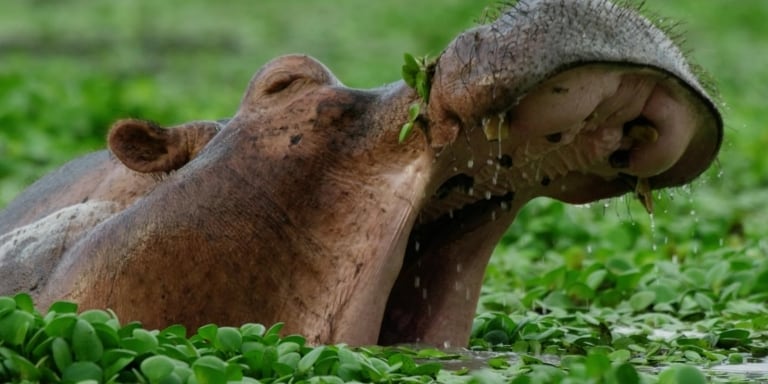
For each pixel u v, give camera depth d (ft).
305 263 36.94
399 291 39.75
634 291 53.88
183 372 31.22
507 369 34.99
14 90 106.63
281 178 37.37
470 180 37.60
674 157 36.60
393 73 144.77
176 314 37.19
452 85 35.09
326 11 204.85
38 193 43.39
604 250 63.93
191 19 198.70
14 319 32.17
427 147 36.35
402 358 34.06
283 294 36.94
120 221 38.37
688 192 40.01
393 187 36.70
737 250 61.87
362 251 36.58
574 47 34.27
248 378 31.83
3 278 40.47
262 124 38.11
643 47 35.06
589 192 38.75
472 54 34.99
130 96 111.24
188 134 40.14
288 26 193.06
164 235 37.45
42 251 40.37
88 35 182.39
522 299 52.34
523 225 71.56
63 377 31.19
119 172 41.68
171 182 38.17
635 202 75.51
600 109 35.55
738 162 95.30
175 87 136.77
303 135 37.60
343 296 36.50
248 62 163.12
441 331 39.29
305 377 32.83
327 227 37.01
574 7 34.83
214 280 37.09
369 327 36.60
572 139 35.81
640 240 68.80
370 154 37.14
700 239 69.15
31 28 186.70
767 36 186.09
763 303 52.54
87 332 31.96
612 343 41.50
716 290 54.34
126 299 37.50
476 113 34.81
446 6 198.70
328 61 160.66
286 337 34.94
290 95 38.37
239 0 218.18
